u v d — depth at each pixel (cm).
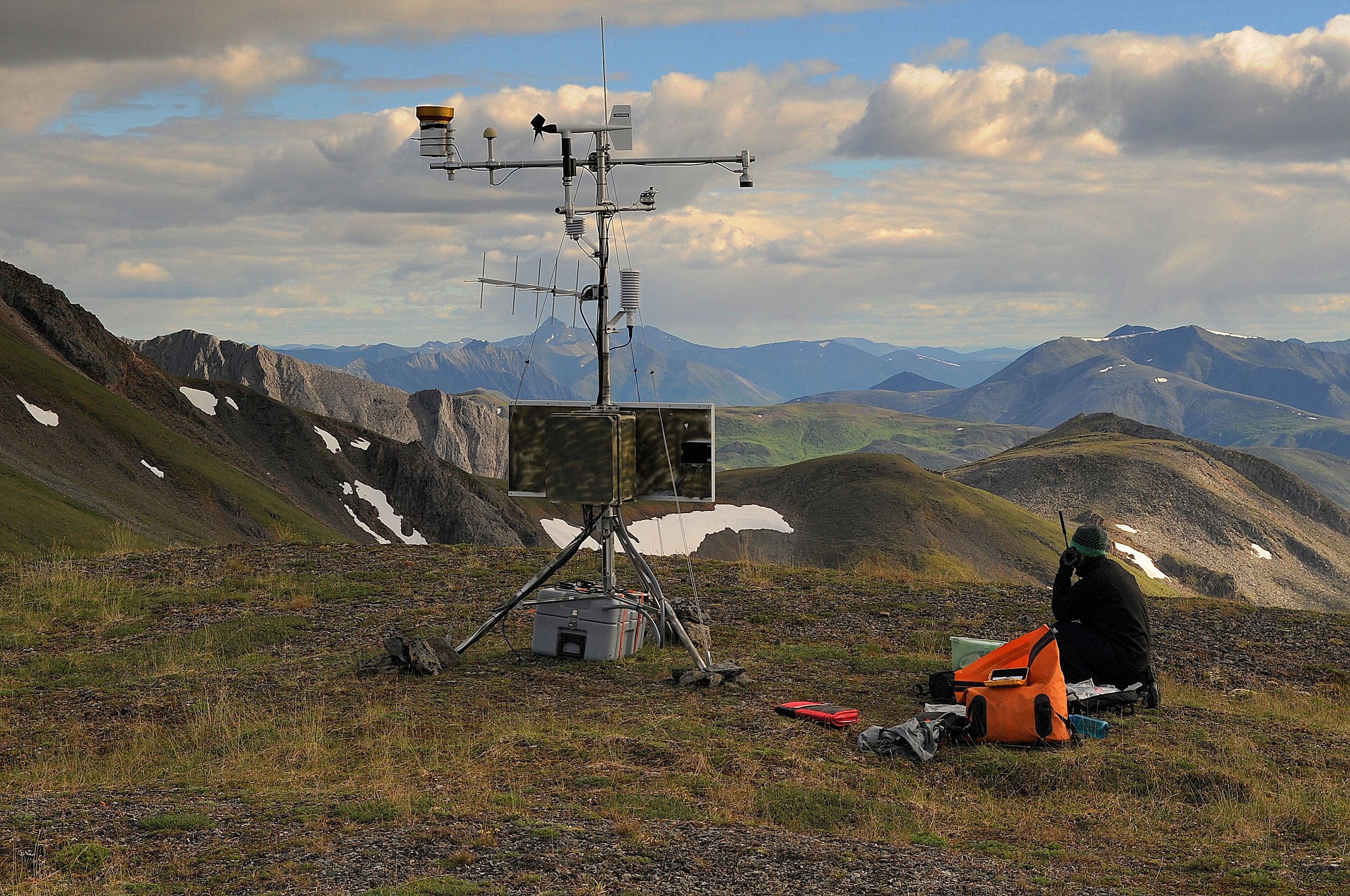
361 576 1562
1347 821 627
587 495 997
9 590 1462
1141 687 890
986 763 736
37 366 9475
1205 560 17912
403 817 580
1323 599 17438
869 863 531
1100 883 523
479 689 938
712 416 1016
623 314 1005
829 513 15075
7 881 485
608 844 539
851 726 829
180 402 12406
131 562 1692
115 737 839
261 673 1028
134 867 507
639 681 970
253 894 469
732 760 717
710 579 1563
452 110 974
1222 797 678
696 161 962
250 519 9106
